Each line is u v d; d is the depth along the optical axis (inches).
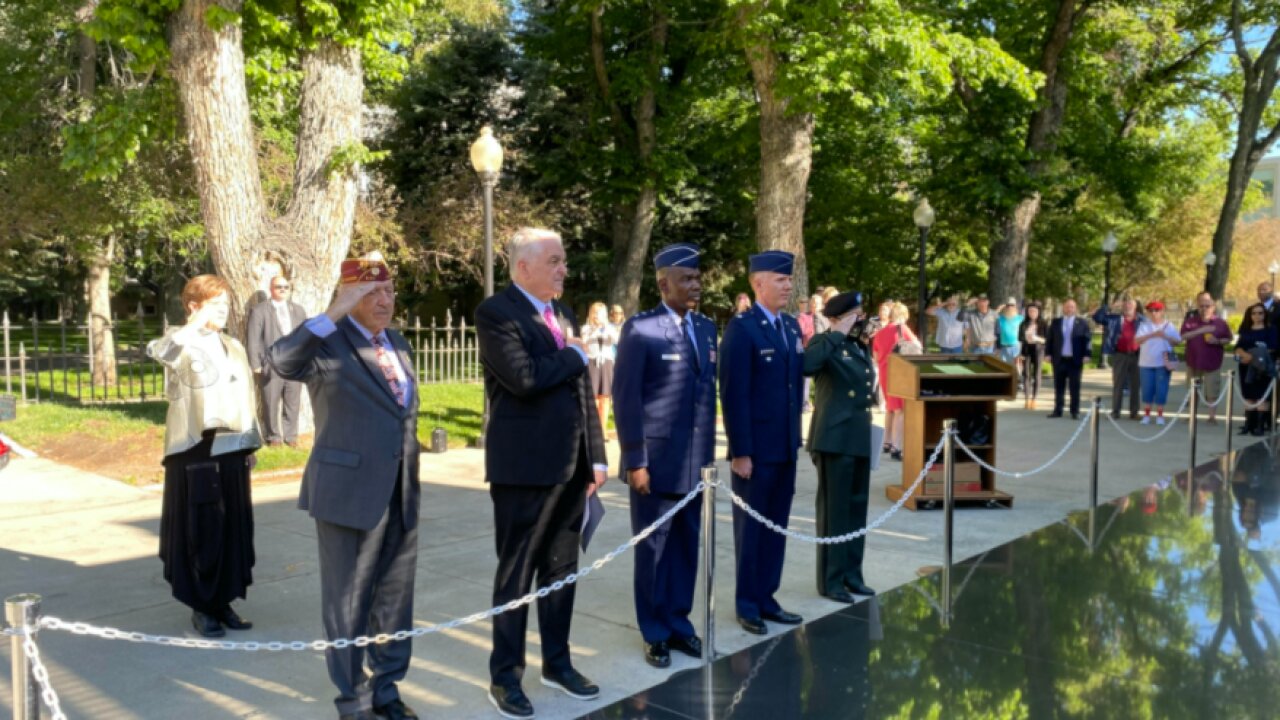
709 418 193.9
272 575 248.2
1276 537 290.5
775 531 210.5
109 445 439.5
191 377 195.9
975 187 858.8
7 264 837.2
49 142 691.4
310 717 161.6
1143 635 205.8
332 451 153.0
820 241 1123.9
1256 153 1058.7
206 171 428.1
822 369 229.9
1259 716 164.9
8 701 164.6
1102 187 1161.4
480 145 447.2
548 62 933.8
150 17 421.4
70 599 226.5
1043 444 488.7
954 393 337.1
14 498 345.1
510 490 163.3
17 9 663.1
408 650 160.4
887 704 169.6
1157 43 970.7
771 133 685.9
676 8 855.7
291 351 147.5
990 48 671.8
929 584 242.5
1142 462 434.0
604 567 258.5
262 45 482.0
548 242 163.9
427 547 278.4
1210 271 1088.8
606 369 518.6
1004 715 165.0
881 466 426.3
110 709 163.6
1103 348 789.9
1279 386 534.3
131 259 966.4
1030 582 244.4
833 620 215.0
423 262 871.7
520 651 165.3
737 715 164.6
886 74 672.4
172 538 197.8
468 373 701.3
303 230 452.8
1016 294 888.9
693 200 1024.9
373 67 503.8
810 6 624.1
